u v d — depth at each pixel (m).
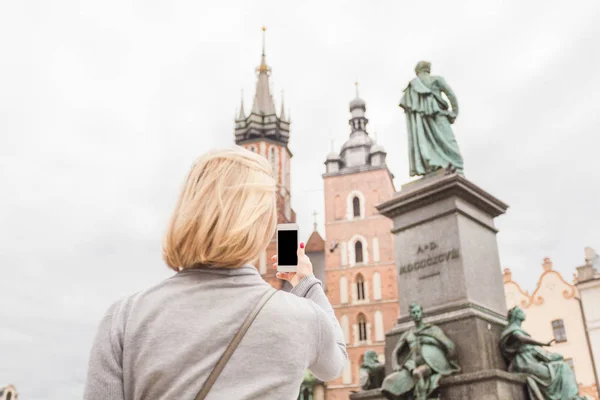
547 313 29.44
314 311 1.25
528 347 7.87
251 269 1.27
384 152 47.38
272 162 51.94
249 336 1.15
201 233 1.19
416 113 10.38
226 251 1.20
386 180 46.03
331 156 47.81
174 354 1.12
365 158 47.84
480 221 9.27
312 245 50.12
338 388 39.44
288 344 1.17
